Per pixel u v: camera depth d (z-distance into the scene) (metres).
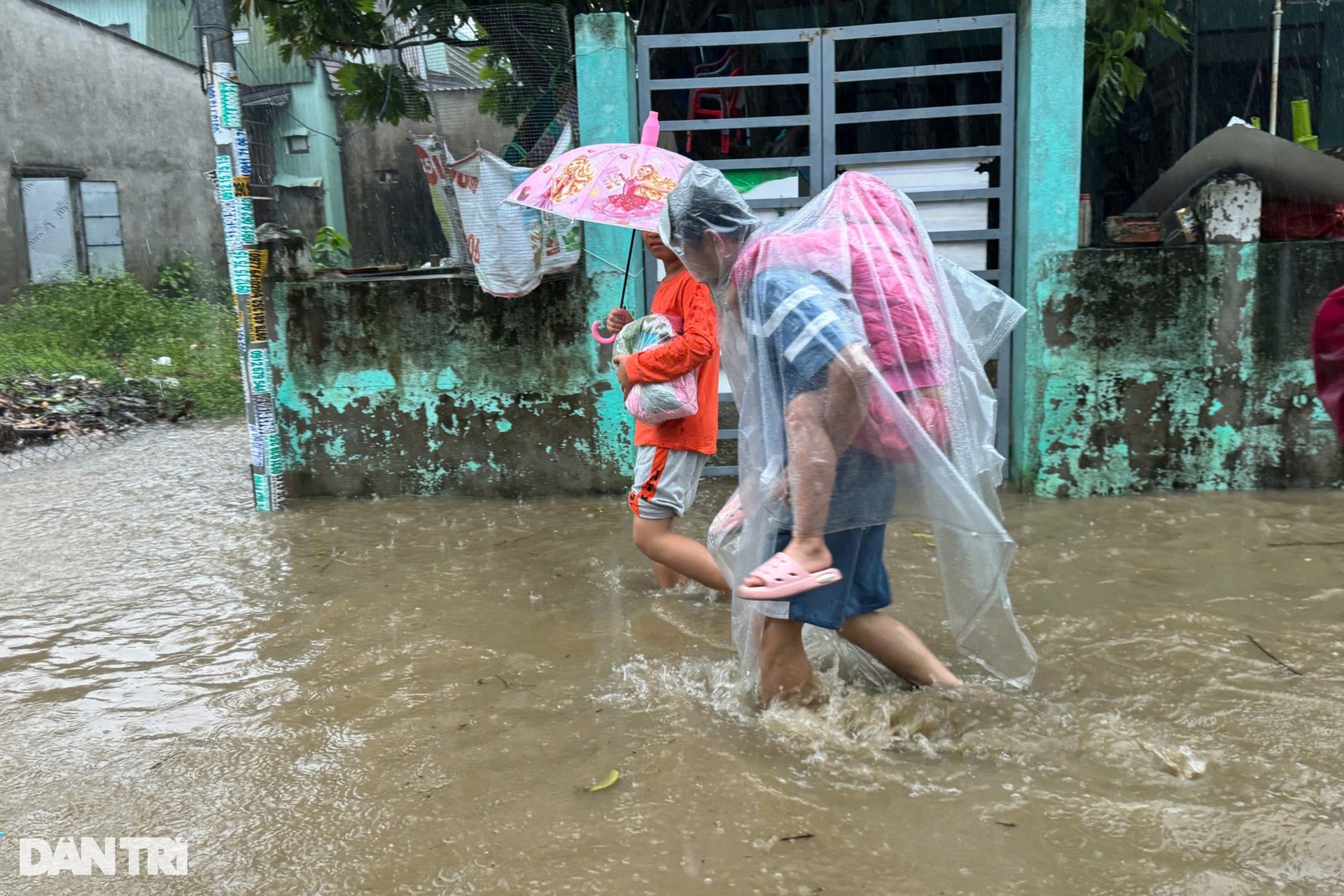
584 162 3.99
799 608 2.73
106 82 15.49
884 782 2.56
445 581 4.29
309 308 5.59
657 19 7.18
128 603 4.13
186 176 17.02
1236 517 4.90
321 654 3.52
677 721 2.90
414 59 5.62
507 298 5.41
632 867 2.23
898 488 2.71
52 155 14.77
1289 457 5.33
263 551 4.81
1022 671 2.97
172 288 15.63
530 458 5.65
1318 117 9.09
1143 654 3.34
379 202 10.11
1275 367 5.24
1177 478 5.39
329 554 4.72
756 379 2.74
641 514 3.84
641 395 3.62
